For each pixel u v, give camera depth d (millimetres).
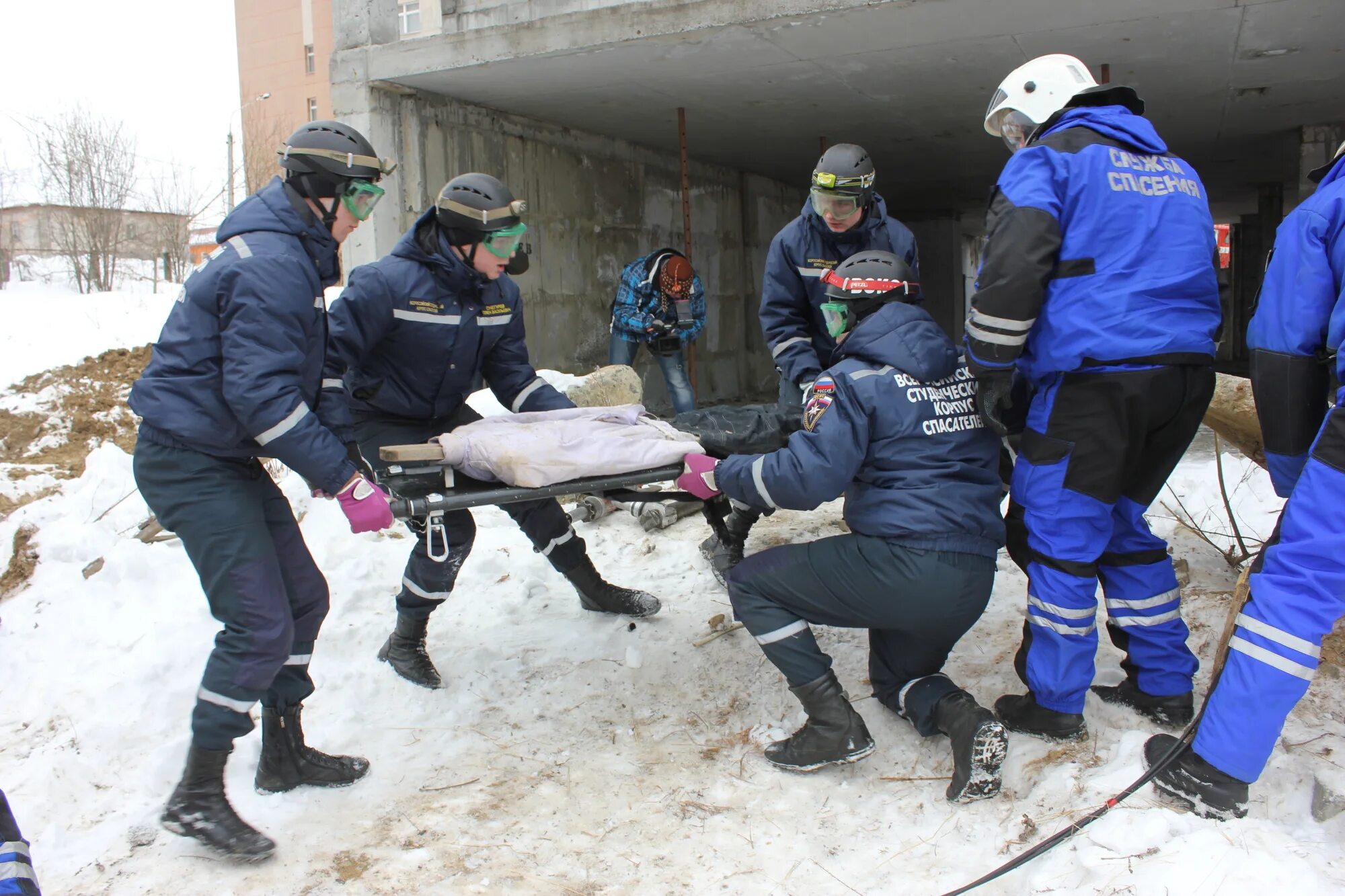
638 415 3271
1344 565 2168
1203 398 2686
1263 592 2258
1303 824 2322
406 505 2607
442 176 7754
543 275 8898
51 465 5273
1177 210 2594
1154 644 2930
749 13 6172
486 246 3111
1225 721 2270
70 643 3732
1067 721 2828
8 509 4801
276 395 2400
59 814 2742
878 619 2730
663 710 3303
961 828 2543
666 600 4188
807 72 7355
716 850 2525
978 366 2641
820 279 3893
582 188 9391
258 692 2533
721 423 3510
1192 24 6277
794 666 2793
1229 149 11125
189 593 4039
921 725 2814
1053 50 6879
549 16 6695
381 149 7262
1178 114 9117
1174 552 4289
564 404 3592
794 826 2619
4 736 3162
